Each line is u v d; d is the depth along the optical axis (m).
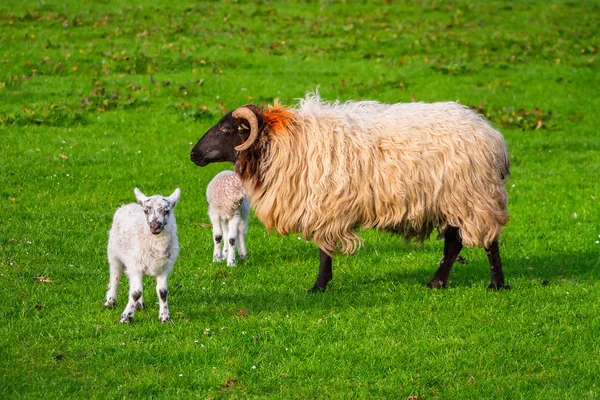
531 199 18.03
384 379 8.93
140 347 9.47
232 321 10.42
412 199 11.46
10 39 28.84
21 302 10.99
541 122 24.31
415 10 37.69
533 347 9.83
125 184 17.94
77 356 9.25
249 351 9.55
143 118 23.31
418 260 13.81
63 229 14.59
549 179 19.53
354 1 38.53
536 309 11.12
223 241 14.56
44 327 10.04
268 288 12.08
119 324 10.12
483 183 11.57
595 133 23.92
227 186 12.89
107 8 34.31
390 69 28.69
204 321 10.44
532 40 33.31
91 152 20.08
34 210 15.73
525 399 8.53
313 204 11.49
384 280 12.65
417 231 11.96
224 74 27.36
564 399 8.51
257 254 14.18
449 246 12.09
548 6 39.94
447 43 32.41
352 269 13.27
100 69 26.80
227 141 12.15
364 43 31.91
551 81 28.39
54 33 30.19
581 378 9.02
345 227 11.62
